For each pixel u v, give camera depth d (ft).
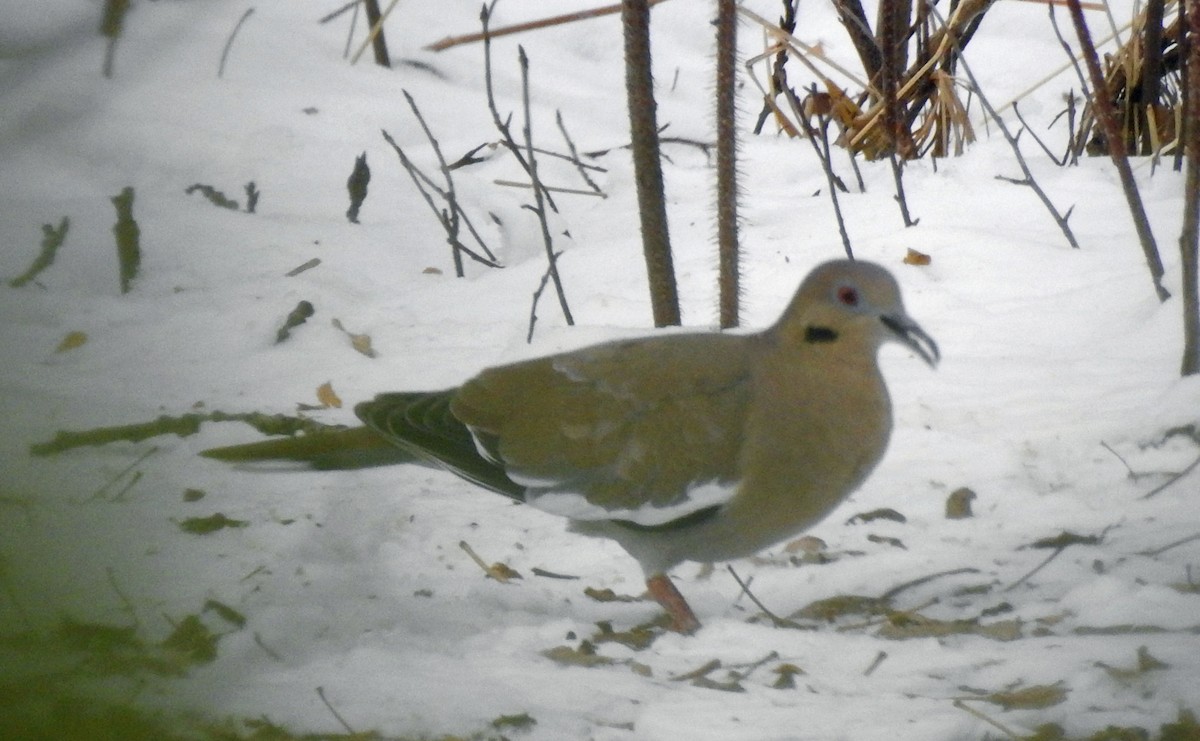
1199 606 25.89
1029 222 49.26
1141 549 29.32
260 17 64.64
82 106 53.93
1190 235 35.94
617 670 24.27
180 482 32.12
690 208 52.90
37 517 27.73
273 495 32.01
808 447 26.50
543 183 56.39
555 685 23.22
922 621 26.27
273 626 25.11
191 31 60.03
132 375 38.99
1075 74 67.26
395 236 50.26
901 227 48.70
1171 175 52.85
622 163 57.88
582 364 27.76
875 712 22.13
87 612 23.38
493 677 23.49
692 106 64.95
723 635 26.11
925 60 59.11
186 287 45.47
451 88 63.26
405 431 27.50
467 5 71.10
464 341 42.16
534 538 31.19
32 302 43.24
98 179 51.83
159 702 21.71
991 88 66.95
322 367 40.14
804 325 26.58
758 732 21.34
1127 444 34.12
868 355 26.58
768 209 51.85
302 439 28.60
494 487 27.50
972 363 39.06
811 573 29.43
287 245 48.11
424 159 56.65
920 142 60.03
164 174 52.70
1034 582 28.09
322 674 23.44
